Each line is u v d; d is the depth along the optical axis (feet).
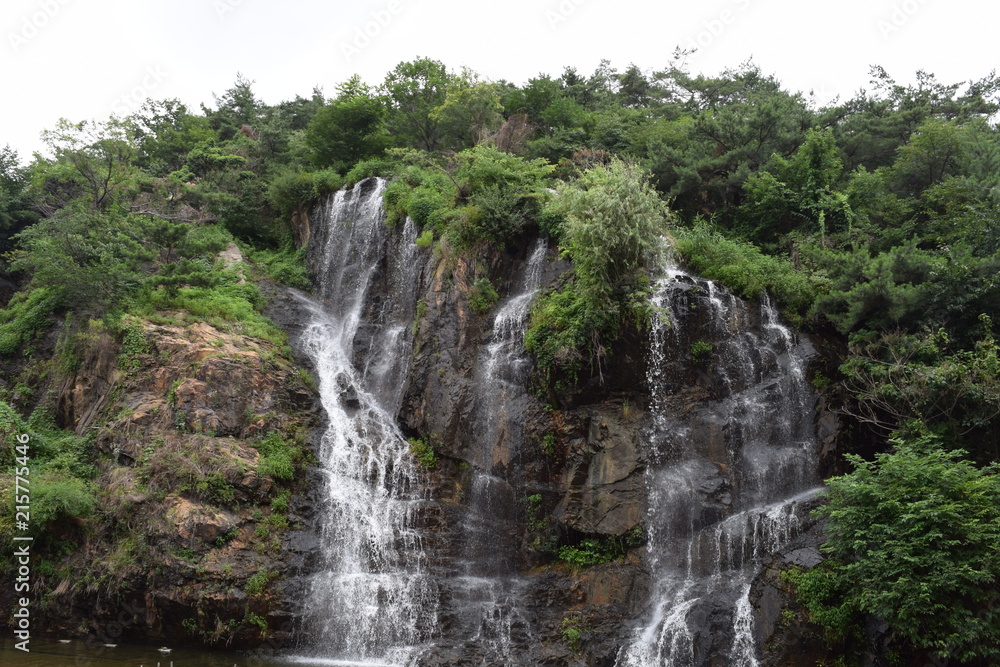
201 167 138.10
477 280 78.84
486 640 55.98
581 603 58.39
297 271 102.17
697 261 77.15
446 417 72.18
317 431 72.02
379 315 89.40
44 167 108.37
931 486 47.62
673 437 64.49
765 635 49.16
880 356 67.82
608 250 67.15
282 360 79.87
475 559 63.82
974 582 43.19
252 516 60.59
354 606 57.98
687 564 58.18
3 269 106.83
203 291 87.10
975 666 44.11
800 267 79.87
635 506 61.11
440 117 120.06
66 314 84.64
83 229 86.53
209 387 69.00
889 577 46.29
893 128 114.42
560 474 65.10
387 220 93.04
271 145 135.33
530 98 127.03
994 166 88.74
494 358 73.51
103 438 68.08
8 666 48.52
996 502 47.52
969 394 58.49
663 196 103.60
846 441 64.49
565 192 73.61
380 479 68.74
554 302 70.59
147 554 57.00
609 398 66.59
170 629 55.72
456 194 88.74
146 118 166.61
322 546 61.67
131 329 75.82
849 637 47.78
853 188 90.48
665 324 67.92
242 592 55.36
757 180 93.35
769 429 65.77
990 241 71.20
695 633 51.21
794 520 57.47
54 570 59.00
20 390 79.92
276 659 53.88
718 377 67.87
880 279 67.62
